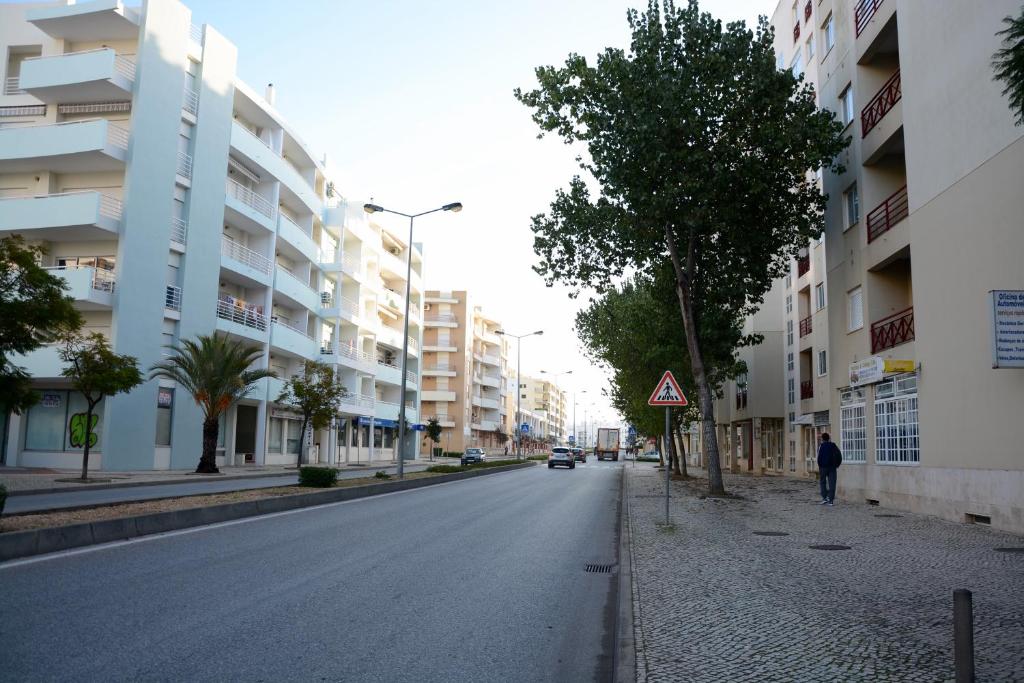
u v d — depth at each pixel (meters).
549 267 24.67
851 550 10.92
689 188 20.19
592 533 13.84
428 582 8.38
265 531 12.38
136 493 19.30
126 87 31.03
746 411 43.25
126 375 22.95
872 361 18.20
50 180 31.86
